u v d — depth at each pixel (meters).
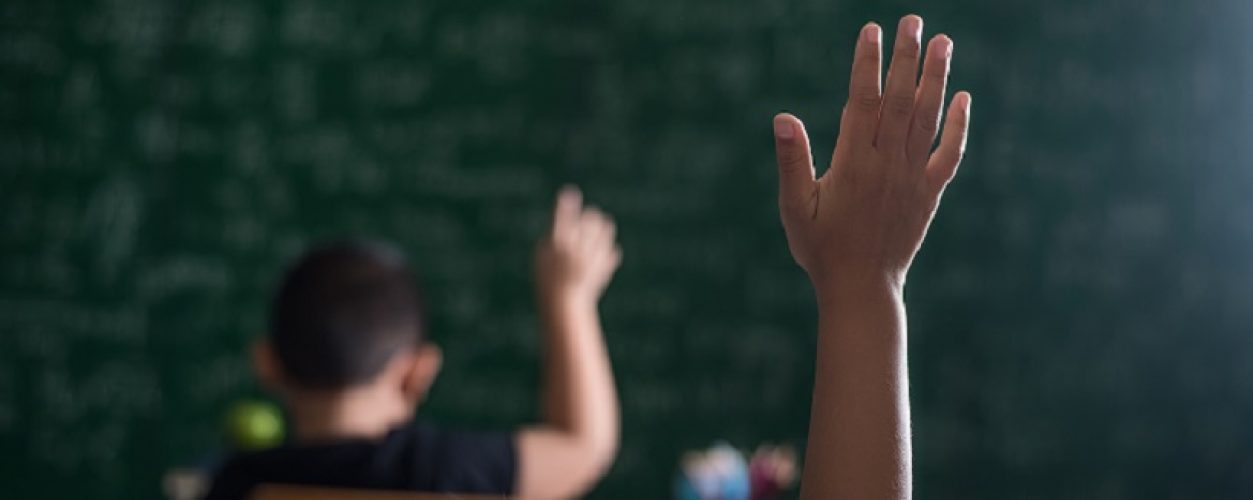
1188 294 3.54
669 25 3.63
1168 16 3.55
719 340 3.60
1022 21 3.57
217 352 3.71
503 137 3.65
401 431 1.19
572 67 3.65
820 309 0.69
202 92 3.73
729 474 2.68
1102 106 3.55
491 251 3.65
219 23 3.73
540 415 3.64
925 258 3.57
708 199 3.61
